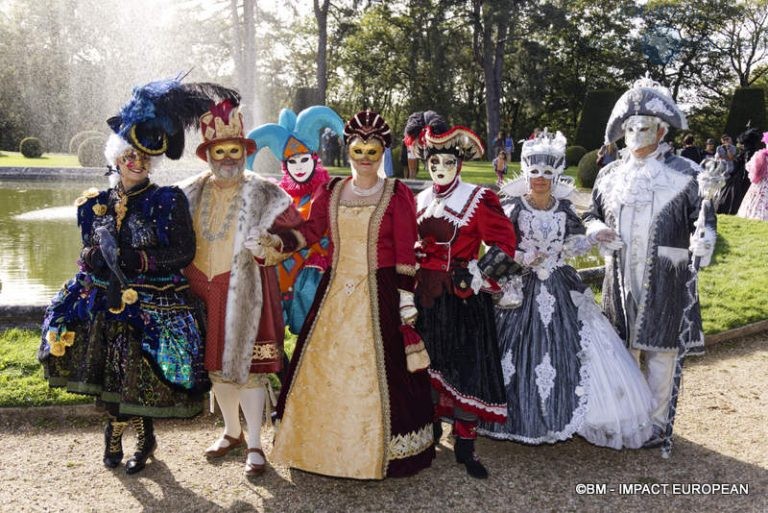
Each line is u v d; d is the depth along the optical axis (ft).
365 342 10.61
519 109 143.95
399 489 10.93
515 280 11.87
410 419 10.71
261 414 11.54
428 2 102.27
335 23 111.86
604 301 13.26
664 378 12.66
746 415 13.85
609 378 11.82
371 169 10.84
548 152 11.98
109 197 10.77
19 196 47.14
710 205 11.57
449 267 11.39
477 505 10.46
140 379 10.39
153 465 11.62
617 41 140.46
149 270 10.46
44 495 10.56
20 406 13.37
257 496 10.66
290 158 14.79
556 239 12.19
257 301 11.01
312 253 14.19
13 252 27.53
